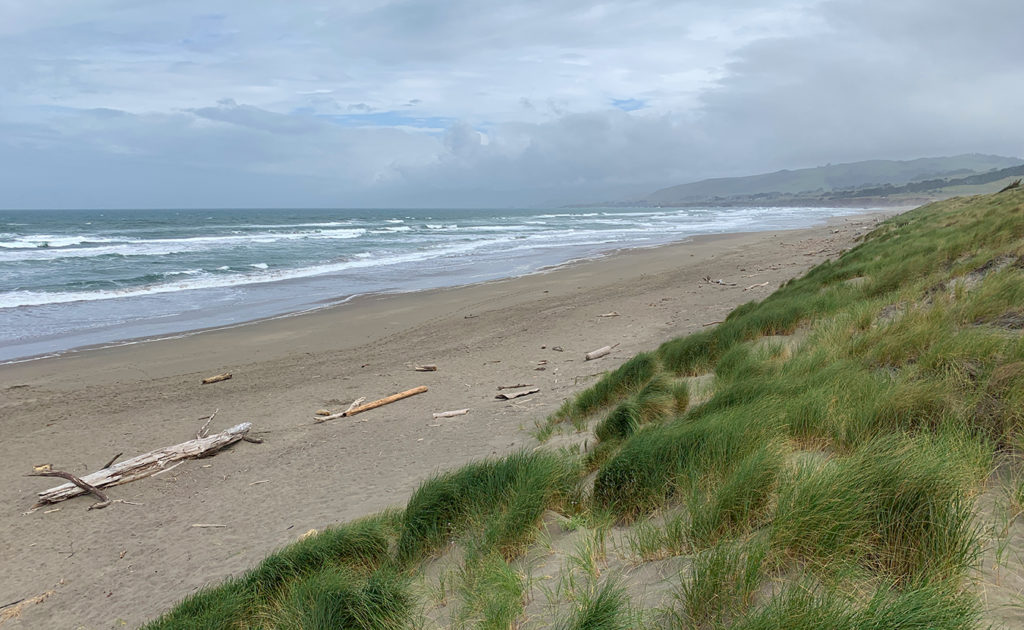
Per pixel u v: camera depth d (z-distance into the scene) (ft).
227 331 50.55
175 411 31.32
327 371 38.47
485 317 53.93
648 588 8.45
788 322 29.19
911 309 21.85
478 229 204.64
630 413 18.44
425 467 21.24
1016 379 11.28
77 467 24.49
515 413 27.12
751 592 7.43
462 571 11.17
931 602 6.35
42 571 16.72
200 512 19.69
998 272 21.42
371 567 12.30
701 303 53.01
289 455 24.50
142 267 88.38
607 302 58.03
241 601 11.67
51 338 48.19
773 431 12.43
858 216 301.63
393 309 59.52
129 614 13.96
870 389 13.57
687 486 11.42
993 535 7.91
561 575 9.78
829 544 7.82
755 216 352.90
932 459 8.64
